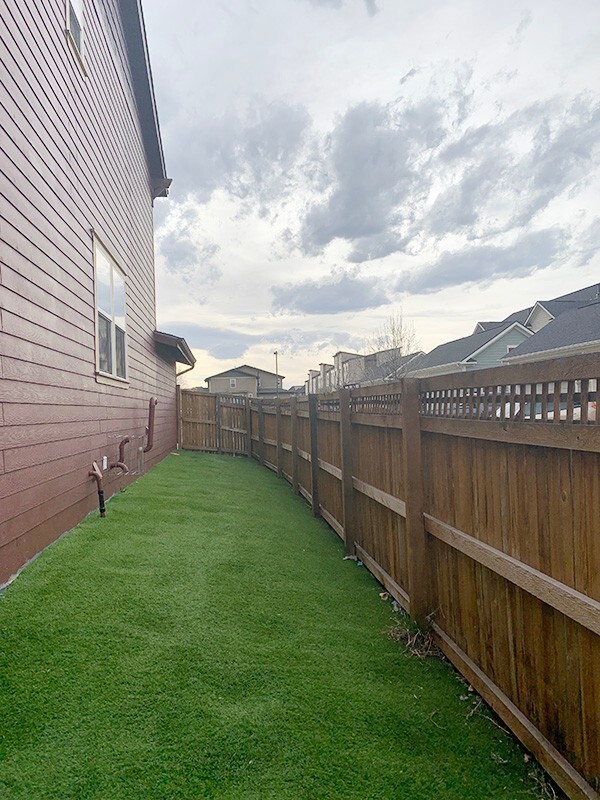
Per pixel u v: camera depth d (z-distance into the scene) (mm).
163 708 2105
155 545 3965
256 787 1760
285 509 6281
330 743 2002
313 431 6227
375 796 1760
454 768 1905
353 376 36188
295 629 2928
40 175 3646
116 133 6707
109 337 6078
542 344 16281
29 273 3385
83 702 2092
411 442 3078
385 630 3043
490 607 2287
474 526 2420
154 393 9602
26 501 3254
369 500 4215
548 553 1824
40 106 3676
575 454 1659
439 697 2369
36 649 2379
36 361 3475
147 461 8359
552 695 1832
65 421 4094
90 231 5125
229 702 2186
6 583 2922
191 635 2680
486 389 2240
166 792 1708
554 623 1820
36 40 3619
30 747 1838
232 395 12961
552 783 1832
